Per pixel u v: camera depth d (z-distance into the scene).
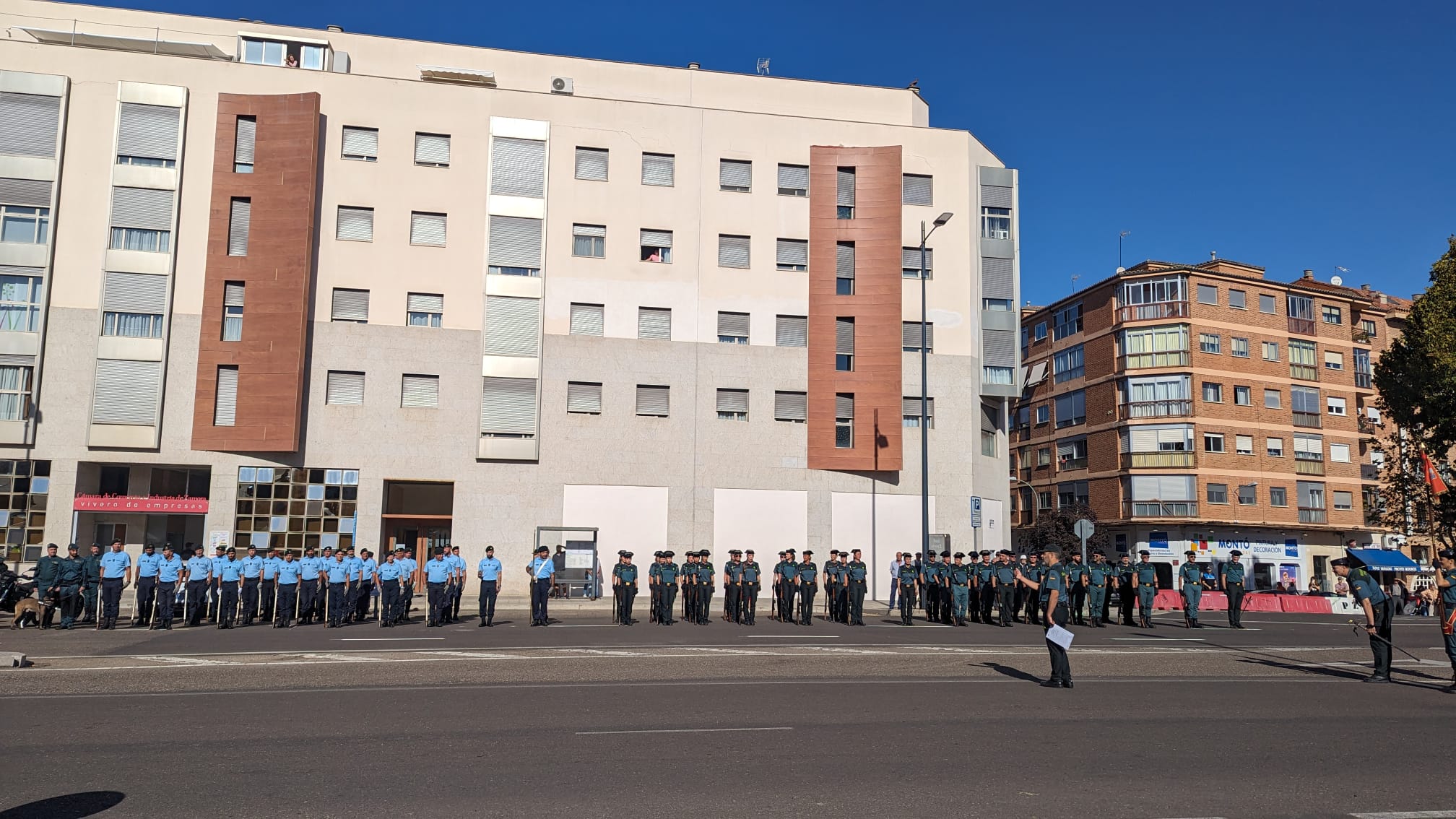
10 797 6.87
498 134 34.50
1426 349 33.38
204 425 31.33
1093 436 52.78
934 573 26.27
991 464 38.00
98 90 32.19
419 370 33.00
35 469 30.55
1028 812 6.67
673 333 34.94
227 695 11.93
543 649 17.33
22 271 31.00
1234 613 25.23
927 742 9.13
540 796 6.96
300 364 31.72
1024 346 59.78
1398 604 40.28
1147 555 26.61
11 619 23.09
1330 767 8.28
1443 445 34.75
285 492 31.75
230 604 21.70
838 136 37.03
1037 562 24.84
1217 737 9.64
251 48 35.16
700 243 35.56
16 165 31.34
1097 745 9.12
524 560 32.88
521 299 33.91
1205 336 49.84
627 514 33.78
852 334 36.03
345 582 22.31
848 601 25.56
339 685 12.84
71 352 31.09
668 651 17.05
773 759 8.28
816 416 35.34
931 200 37.50
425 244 33.62
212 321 31.80
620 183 35.25
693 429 34.56
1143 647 19.08
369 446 32.41
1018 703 11.67
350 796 6.93
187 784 7.27
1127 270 54.75
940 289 37.06
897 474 35.78
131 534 32.50
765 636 20.56
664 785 7.32
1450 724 10.62
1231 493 48.88
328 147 33.34
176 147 32.28
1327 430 52.34
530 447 33.25
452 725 9.83
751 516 34.59
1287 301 52.56
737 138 36.41
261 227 32.19
